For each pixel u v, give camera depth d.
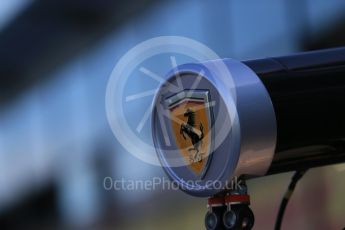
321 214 14.45
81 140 29.67
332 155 4.46
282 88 4.11
